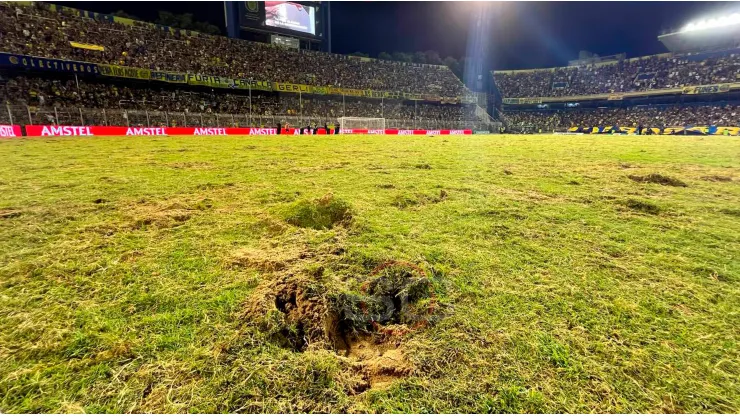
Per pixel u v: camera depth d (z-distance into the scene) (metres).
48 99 25.50
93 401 1.46
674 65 44.94
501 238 3.24
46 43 27.23
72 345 1.77
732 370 1.64
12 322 1.96
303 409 1.43
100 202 4.48
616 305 2.15
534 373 1.60
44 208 4.16
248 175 6.48
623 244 3.14
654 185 5.75
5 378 1.57
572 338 1.83
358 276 2.46
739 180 6.26
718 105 39.62
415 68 52.97
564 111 52.12
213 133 27.03
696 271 2.64
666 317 2.05
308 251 2.85
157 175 6.44
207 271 2.54
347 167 7.57
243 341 1.78
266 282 2.36
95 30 30.05
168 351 1.72
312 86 38.06
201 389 1.50
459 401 1.46
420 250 2.90
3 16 25.81
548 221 3.76
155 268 2.59
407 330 1.93
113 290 2.29
